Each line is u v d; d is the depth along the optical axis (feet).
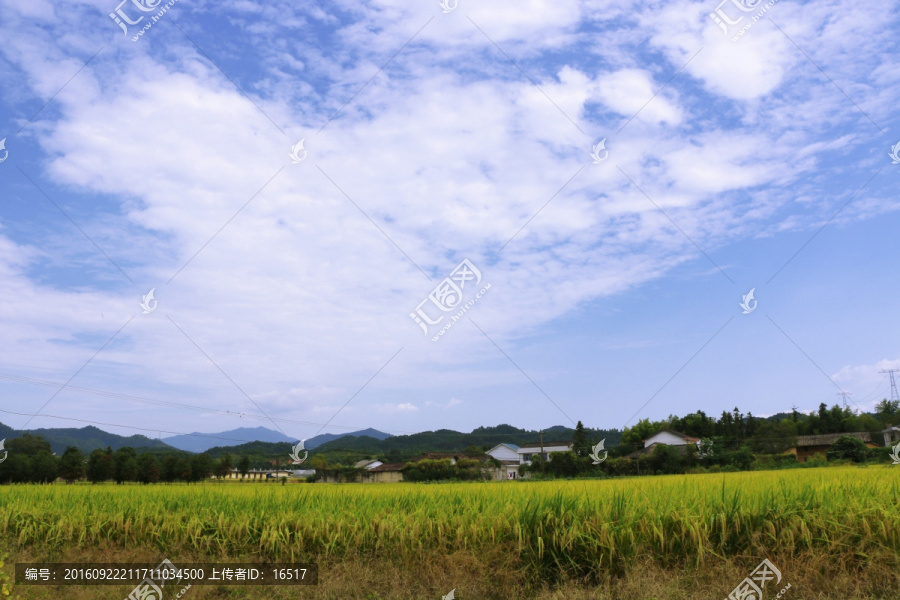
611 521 27.20
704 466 133.69
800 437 171.63
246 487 53.47
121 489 54.03
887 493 28.78
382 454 200.75
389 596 25.64
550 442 219.61
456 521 29.45
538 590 25.68
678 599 23.11
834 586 23.21
